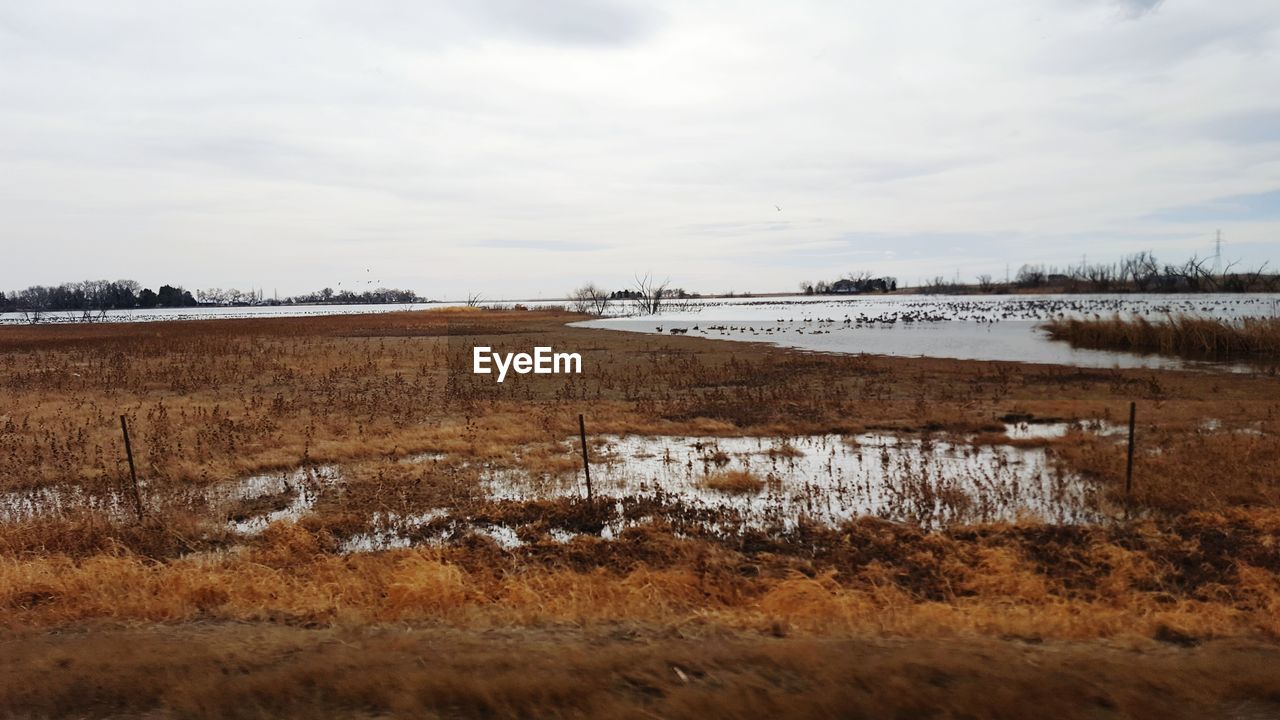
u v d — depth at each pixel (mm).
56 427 16875
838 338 45688
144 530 9562
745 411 18188
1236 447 12430
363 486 11789
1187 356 31750
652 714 3789
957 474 12055
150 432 15961
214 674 4375
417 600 6574
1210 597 7105
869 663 4289
